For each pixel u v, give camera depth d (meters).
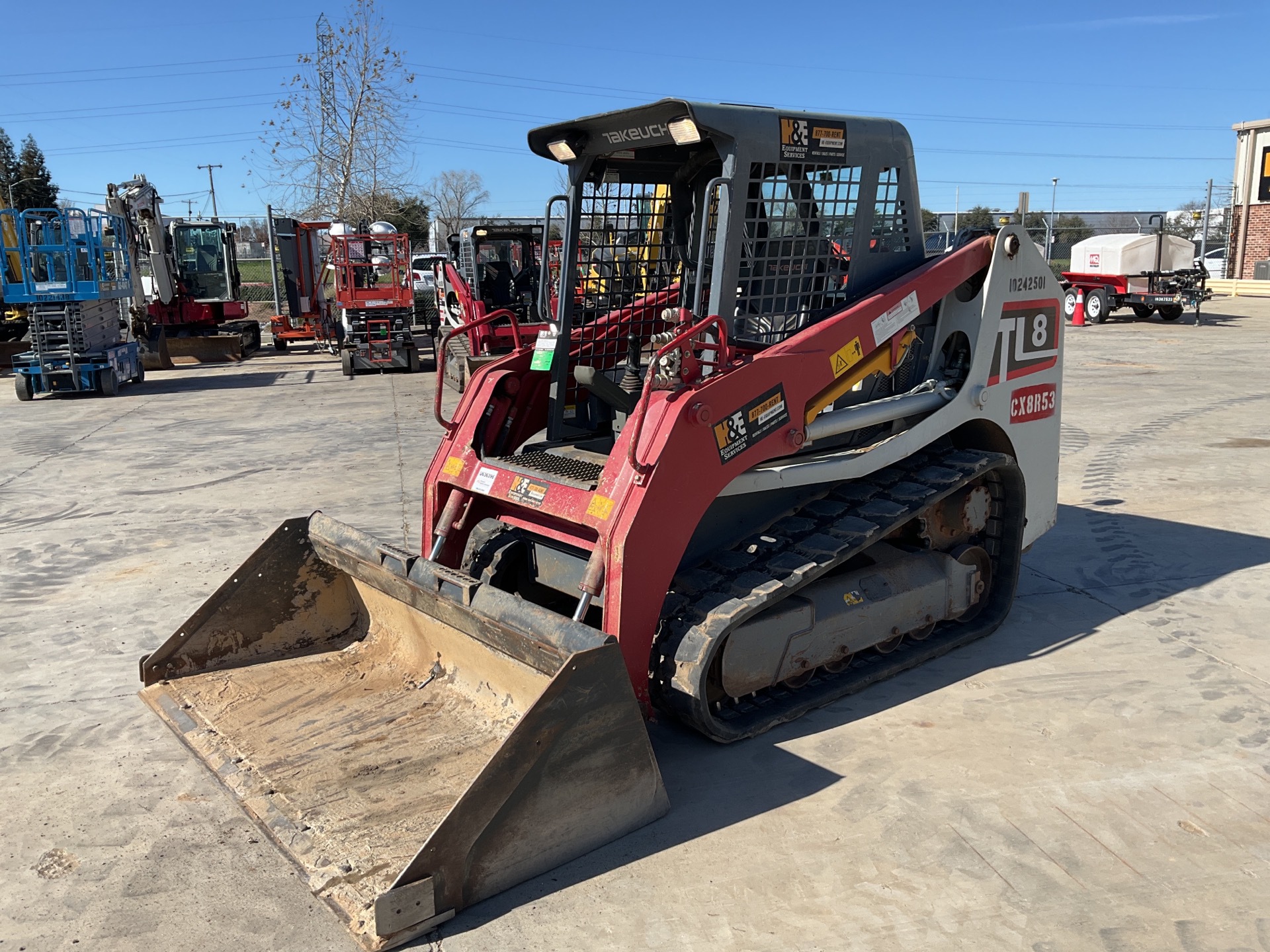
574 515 3.67
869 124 4.16
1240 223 29.47
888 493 4.31
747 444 3.73
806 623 3.94
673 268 4.70
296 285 21.80
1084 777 3.49
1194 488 7.61
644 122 3.86
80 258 14.66
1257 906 2.79
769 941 2.67
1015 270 4.61
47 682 4.48
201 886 2.97
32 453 10.08
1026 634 4.84
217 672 4.16
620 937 2.70
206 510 7.49
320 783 3.32
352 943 2.71
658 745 3.78
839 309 4.22
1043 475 5.06
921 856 3.04
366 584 4.16
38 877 3.02
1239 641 4.72
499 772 2.78
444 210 39.50
